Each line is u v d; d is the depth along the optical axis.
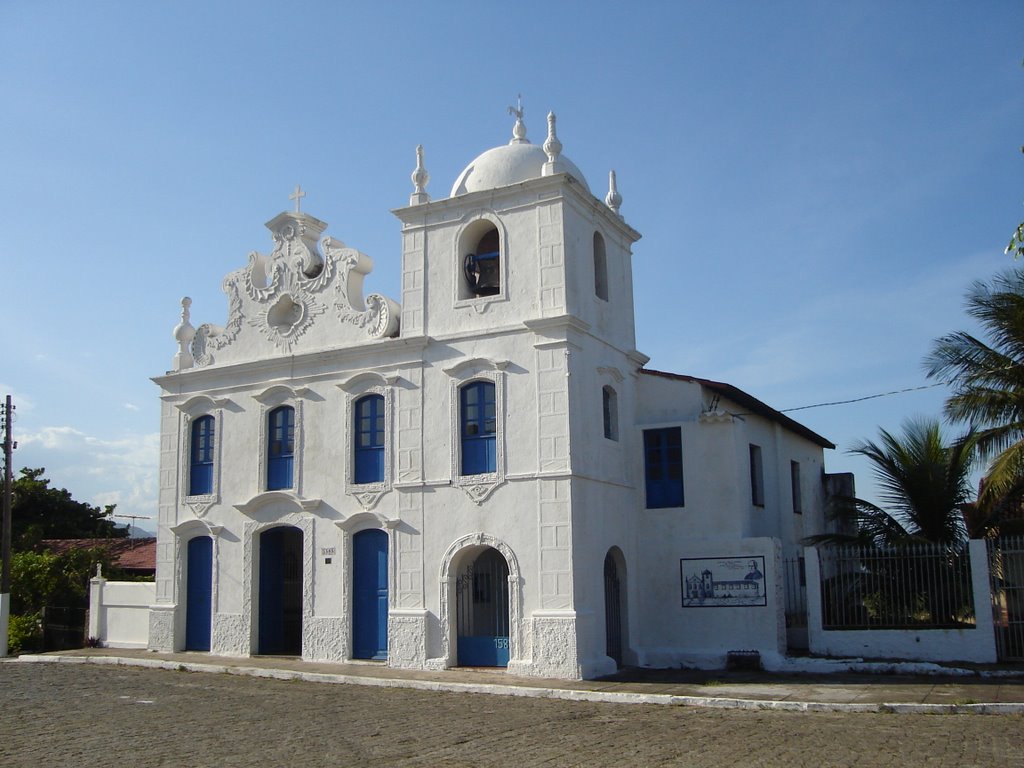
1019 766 11.17
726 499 22.02
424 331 22.47
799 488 29.34
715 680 19.22
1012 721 14.51
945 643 20.05
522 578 20.28
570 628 19.52
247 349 25.23
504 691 18.20
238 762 11.80
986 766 11.20
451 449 21.56
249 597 23.94
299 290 24.61
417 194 23.08
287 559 25.22
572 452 20.27
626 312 24.33
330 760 11.91
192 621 25.06
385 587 22.17
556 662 19.53
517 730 14.10
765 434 26.75
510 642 20.25
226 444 25.03
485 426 21.44
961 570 20.53
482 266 22.66
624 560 22.17
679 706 16.58
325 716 15.51
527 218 21.69
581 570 20.08
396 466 22.23
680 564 22.19
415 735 13.70
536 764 11.59
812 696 16.84
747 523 22.62
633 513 22.86
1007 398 19.98
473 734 13.76
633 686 18.42
